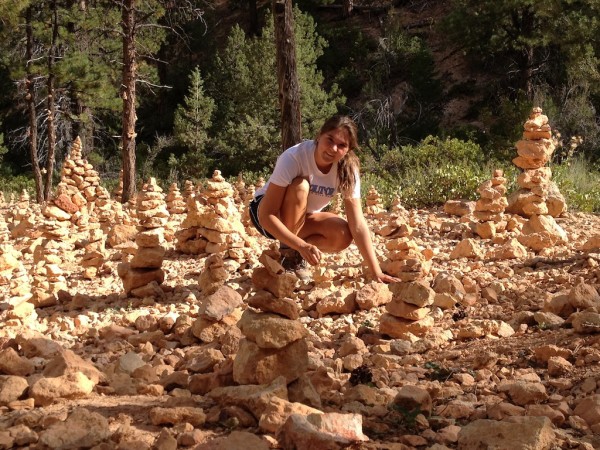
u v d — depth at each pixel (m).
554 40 29.16
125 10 24.59
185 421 3.98
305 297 8.05
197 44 41.59
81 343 6.81
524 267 9.20
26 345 5.88
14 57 33.72
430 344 6.09
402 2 44.75
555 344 5.54
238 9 48.28
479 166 21.58
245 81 35.84
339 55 40.84
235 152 34.66
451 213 15.78
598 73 28.23
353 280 9.02
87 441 3.69
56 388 4.52
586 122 27.64
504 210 12.69
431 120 35.16
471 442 3.74
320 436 3.54
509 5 29.05
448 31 32.19
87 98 30.02
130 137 24.39
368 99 36.62
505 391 4.66
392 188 20.41
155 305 8.46
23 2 26.75
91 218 15.94
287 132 11.30
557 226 11.11
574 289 6.50
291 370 4.35
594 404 4.26
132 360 5.29
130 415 4.20
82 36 31.27
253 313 4.40
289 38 11.17
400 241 8.33
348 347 6.03
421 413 4.28
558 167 18.67
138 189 34.34
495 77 37.91
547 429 3.72
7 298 9.23
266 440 3.71
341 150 4.95
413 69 35.78
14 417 4.19
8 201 32.25
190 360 5.65
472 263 9.57
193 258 11.76
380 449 3.70
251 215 5.52
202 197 15.27
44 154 38.41
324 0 43.94
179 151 37.69
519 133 26.86
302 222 5.10
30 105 29.58
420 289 6.35
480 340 6.14
